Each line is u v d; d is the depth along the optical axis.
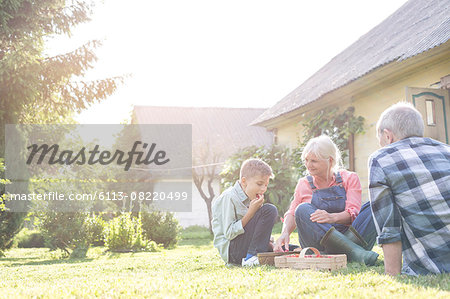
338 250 3.29
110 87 11.73
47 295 2.35
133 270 4.16
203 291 2.27
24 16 10.36
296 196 3.90
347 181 3.68
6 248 11.20
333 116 11.24
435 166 2.53
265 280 2.45
